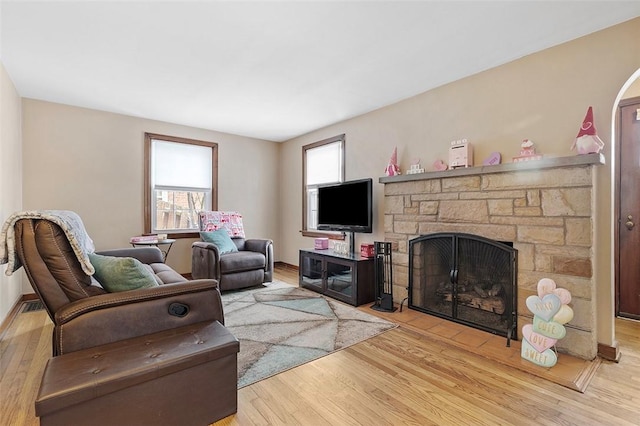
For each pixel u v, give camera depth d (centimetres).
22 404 160
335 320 285
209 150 482
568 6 190
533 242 231
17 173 322
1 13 195
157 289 160
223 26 211
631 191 279
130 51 245
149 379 127
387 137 369
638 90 275
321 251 396
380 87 316
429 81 302
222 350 147
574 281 212
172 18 202
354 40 229
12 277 297
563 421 150
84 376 117
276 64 267
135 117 414
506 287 245
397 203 330
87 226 380
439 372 195
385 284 341
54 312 146
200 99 351
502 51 245
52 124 359
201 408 143
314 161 490
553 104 237
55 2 185
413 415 155
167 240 394
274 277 471
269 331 259
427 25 211
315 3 187
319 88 318
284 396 170
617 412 157
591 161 201
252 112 397
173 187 448
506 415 155
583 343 209
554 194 221
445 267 288
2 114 264
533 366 201
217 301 176
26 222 143
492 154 267
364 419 152
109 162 395
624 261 283
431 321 280
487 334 251
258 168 536
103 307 144
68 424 112
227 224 443
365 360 211
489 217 256
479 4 189
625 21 205
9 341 238
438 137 314
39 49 241
